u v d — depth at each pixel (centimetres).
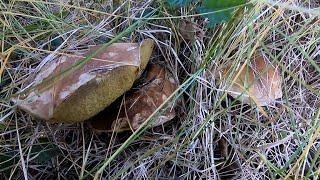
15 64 42
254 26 41
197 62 41
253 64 41
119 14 44
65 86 34
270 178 39
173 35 42
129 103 37
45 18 41
